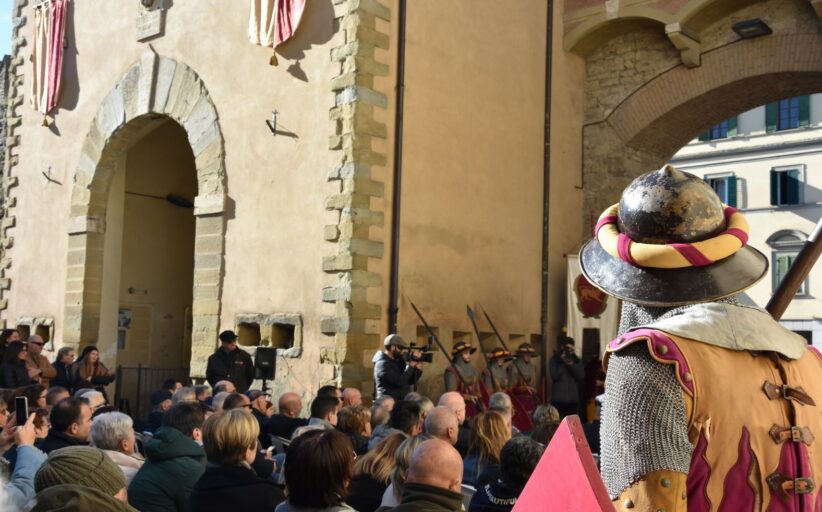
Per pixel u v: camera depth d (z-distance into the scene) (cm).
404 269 1302
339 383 1227
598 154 1652
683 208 202
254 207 1384
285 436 895
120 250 1703
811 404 197
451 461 378
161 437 570
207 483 486
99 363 1402
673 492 179
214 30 1477
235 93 1431
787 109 3416
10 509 239
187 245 1908
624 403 189
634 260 205
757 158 3466
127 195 1802
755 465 186
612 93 1645
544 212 1555
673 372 187
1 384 1289
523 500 172
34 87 1791
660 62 1594
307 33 1342
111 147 1652
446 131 1387
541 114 1575
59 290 1702
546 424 665
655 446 182
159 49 1562
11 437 619
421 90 1350
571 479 162
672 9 1520
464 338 1388
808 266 229
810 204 3331
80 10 1730
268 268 1351
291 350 1300
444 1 1402
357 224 1250
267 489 489
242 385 1266
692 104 1579
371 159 1274
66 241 1700
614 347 195
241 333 1380
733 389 188
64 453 349
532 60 1566
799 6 1455
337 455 379
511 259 1484
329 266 1263
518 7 1545
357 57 1271
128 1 1631
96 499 244
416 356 1185
